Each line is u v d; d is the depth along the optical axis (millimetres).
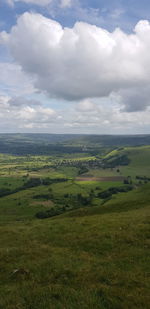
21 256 16562
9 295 10336
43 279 12250
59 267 13672
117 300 9352
